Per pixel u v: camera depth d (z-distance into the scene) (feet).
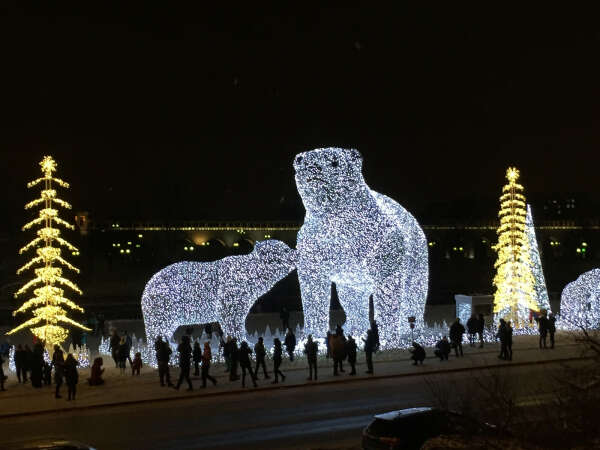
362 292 87.25
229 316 74.43
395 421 33.60
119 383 63.16
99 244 205.26
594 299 97.09
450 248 253.03
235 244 230.27
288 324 107.04
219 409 51.62
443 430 33.14
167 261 209.67
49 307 77.87
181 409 52.13
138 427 46.29
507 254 103.40
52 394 58.54
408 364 69.87
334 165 75.31
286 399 54.80
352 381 62.08
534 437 29.68
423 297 90.43
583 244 253.24
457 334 74.79
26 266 80.12
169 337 73.00
